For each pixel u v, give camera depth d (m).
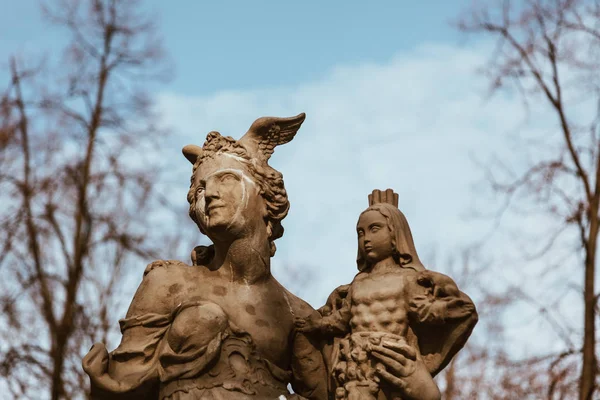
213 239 6.05
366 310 5.72
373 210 5.91
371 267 5.92
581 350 12.82
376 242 5.86
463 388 12.68
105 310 13.90
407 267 5.82
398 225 5.89
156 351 5.87
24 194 14.37
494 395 12.63
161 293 5.98
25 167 14.63
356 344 5.63
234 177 6.05
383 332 5.66
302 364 5.99
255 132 6.25
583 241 13.34
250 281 6.03
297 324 6.02
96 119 14.95
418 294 5.71
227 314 5.91
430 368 5.70
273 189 6.12
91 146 14.74
